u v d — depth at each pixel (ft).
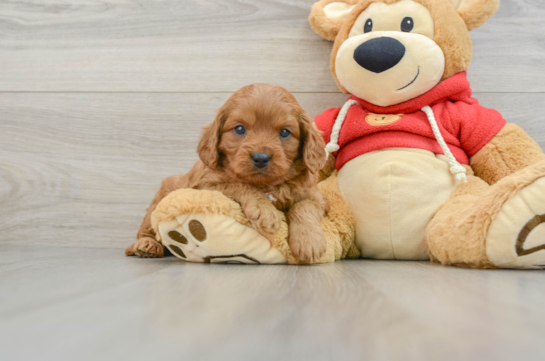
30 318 2.27
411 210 5.51
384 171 5.61
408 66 5.65
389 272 4.19
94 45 7.85
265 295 2.90
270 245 4.86
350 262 5.33
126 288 3.18
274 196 5.23
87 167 7.73
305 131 5.40
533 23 7.29
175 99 7.72
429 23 5.87
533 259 4.38
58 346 1.80
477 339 1.88
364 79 5.88
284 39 7.60
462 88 5.98
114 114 7.76
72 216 7.69
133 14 7.80
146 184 7.68
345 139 6.26
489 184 5.80
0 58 7.93
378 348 1.76
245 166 4.83
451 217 5.04
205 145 5.38
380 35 5.77
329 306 2.55
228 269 4.40
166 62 7.75
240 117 5.08
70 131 7.79
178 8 7.75
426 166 5.58
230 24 7.68
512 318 2.25
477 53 7.31
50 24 7.91
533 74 7.27
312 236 4.88
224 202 4.71
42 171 7.77
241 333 1.98
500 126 5.81
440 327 2.07
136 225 7.64
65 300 2.73
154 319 2.24
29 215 7.72
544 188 4.26
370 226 5.68
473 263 4.64
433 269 4.50
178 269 4.40
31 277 3.79
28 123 7.83
